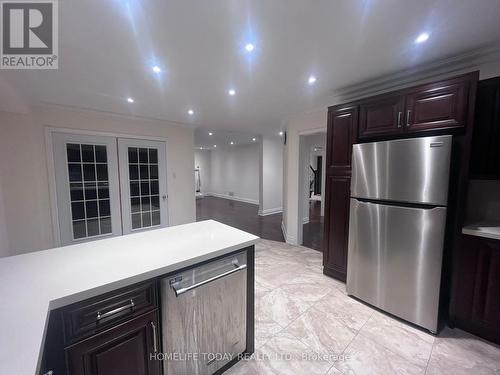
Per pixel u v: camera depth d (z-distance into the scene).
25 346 0.63
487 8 1.26
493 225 1.82
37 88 2.46
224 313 1.39
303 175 3.90
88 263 1.13
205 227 1.83
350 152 2.39
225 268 1.37
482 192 1.99
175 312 1.17
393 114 2.04
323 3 1.22
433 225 1.71
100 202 3.69
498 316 1.63
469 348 1.62
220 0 1.19
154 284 1.10
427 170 1.72
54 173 3.26
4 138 2.87
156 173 4.28
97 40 1.56
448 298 1.89
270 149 6.45
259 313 2.04
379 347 1.64
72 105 3.14
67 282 0.95
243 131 5.48
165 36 1.52
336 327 1.85
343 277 2.57
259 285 2.54
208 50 1.71
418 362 1.51
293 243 3.98
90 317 0.93
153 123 4.17
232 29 1.45
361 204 2.14
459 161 1.74
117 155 3.82
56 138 3.26
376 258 2.05
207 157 10.70
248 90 2.56
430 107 1.83
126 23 1.38
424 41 1.60
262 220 5.84
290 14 1.31
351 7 1.25
